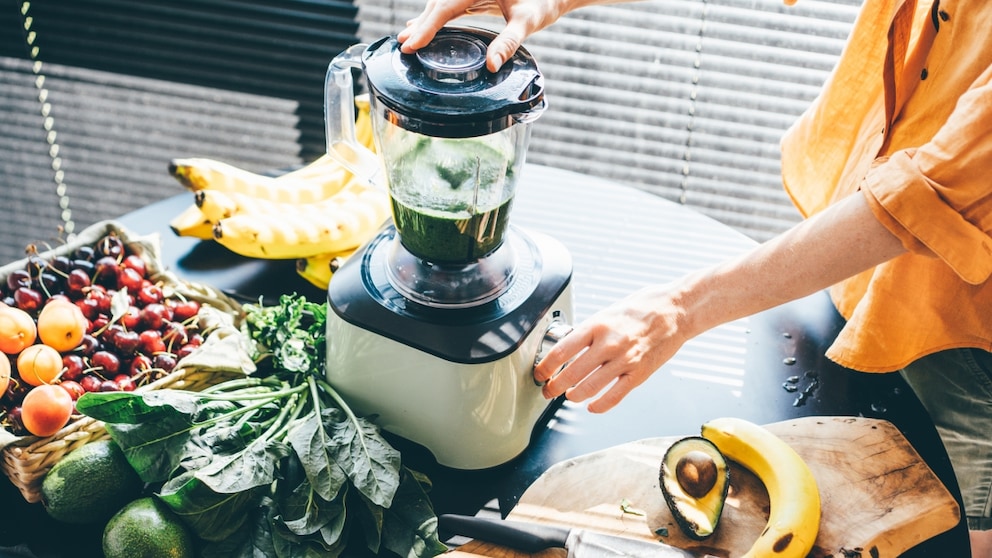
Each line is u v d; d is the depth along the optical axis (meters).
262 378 1.21
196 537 1.02
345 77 1.10
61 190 2.50
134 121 2.37
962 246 0.97
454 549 1.03
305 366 1.17
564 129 2.24
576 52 2.14
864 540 1.03
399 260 1.14
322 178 1.48
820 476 1.10
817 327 1.35
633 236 1.51
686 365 1.29
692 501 1.05
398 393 1.11
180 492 0.97
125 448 1.01
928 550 1.06
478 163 1.08
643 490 1.10
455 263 1.11
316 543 1.02
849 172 1.33
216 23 2.17
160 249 1.39
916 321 1.21
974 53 1.08
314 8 2.13
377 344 1.09
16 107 2.39
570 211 1.56
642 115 2.19
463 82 1.00
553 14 1.15
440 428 1.11
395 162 1.09
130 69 2.28
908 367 1.33
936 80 1.14
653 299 1.09
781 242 1.04
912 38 1.26
